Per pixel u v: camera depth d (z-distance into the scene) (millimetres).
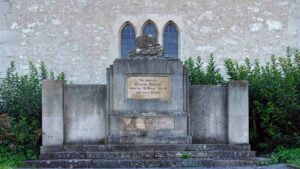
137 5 18594
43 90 11594
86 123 11750
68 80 18359
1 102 12945
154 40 12039
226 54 18438
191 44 18516
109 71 11633
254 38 18453
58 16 18453
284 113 12297
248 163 10945
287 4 18500
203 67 18391
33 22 18422
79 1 18484
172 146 11414
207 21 18516
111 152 11211
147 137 11523
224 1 18500
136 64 11602
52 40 18406
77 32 18453
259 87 12766
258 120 12828
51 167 10805
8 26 18391
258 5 18500
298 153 11461
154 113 11555
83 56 18438
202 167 10711
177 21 18547
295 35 18484
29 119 12680
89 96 11773
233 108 11664
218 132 11844
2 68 18281
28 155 11656
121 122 11539
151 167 10781
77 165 10812
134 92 11602
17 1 18438
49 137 11570
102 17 18500
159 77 11625
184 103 11625
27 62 18359
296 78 12734
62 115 11617
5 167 10188
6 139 11914
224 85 11891
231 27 18469
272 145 12523
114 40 18484
